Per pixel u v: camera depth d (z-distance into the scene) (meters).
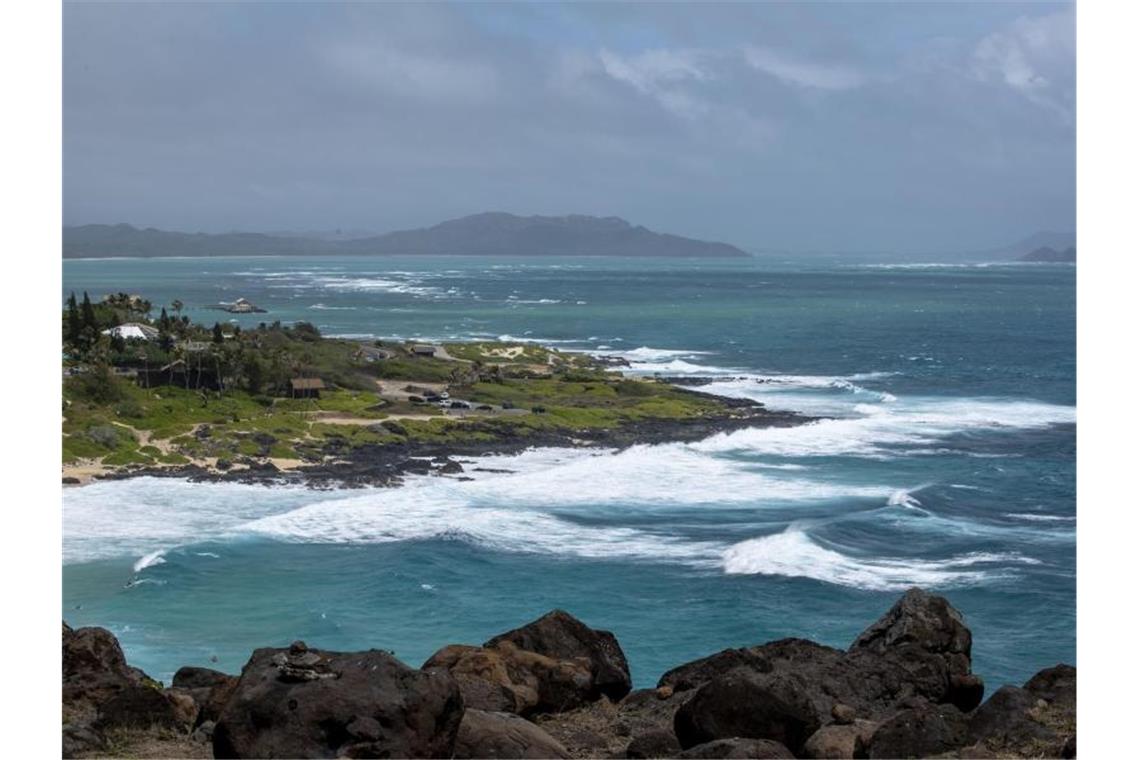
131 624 39.97
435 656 13.10
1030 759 11.02
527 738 10.57
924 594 14.88
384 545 50.78
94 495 58.91
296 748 9.41
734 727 11.24
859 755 11.12
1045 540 52.53
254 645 38.03
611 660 13.90
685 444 76.69
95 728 11.58
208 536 51.75
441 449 73.69
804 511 57.94
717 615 41.59
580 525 54.69
